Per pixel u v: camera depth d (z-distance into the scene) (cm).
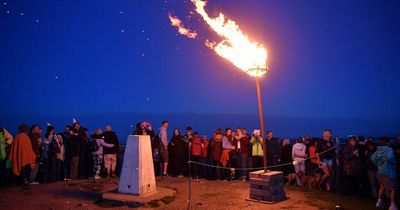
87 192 1132
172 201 1024
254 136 1441
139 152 1014
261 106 1044
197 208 952
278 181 1034
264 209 934
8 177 1242
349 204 1009
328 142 1228
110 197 983
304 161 1298
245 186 1260
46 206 945
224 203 1002
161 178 1424
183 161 1490
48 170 1330
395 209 923
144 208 937
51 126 1350
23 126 1234
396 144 1079
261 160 1423
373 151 1108
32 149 1242
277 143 1455
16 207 925
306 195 1111
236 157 1452
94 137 1427
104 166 1458
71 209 921
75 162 1384
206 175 1505
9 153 1208
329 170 1210
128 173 1017
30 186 1211
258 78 1043
